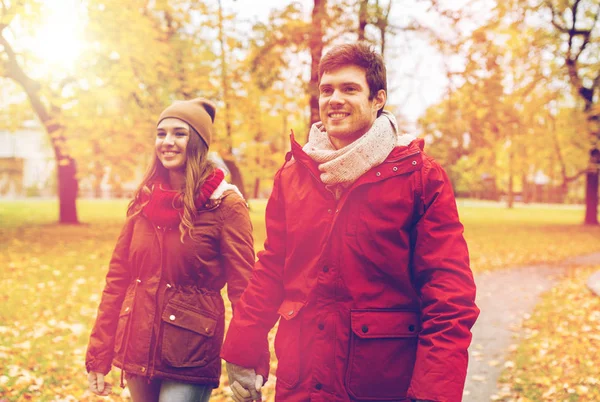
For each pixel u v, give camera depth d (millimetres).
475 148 13750
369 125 1894
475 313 1724
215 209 2457
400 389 1775
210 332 2402
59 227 18469
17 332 5680
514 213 39344
